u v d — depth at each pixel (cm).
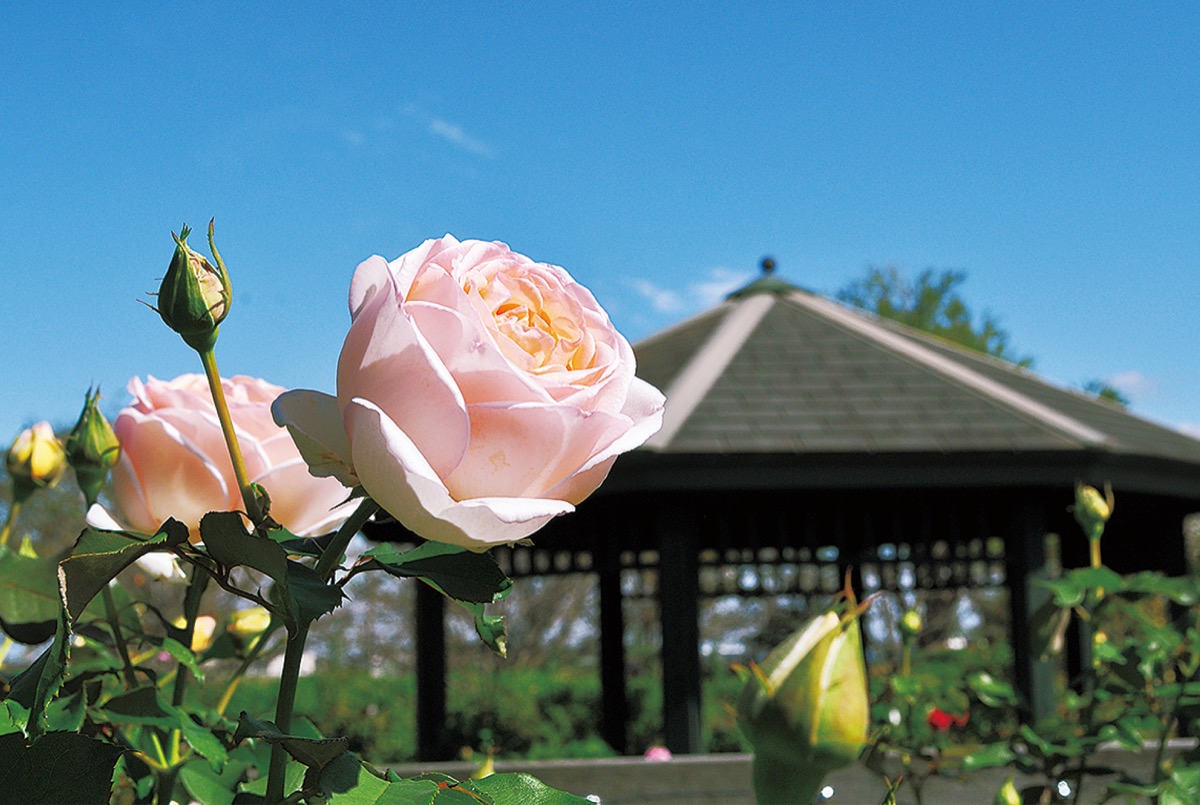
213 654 112
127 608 101
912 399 762
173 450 87
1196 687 179
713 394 767
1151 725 189
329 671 1293
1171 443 892
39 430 122
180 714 88
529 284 70
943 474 689
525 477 62
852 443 688
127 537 63
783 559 762
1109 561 979
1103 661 194
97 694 100
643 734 1159
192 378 102
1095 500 192
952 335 2803
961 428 717
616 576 952
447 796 58
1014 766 191
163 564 91
